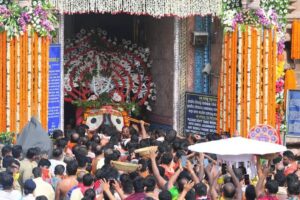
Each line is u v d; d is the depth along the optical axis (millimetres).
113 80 34500
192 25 33438
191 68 33656
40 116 29250
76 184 20312
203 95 32562
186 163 21359
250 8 31312
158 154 23609
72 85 33938
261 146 22078
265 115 31688
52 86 30125
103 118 33781
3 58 28766
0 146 25281
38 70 29109
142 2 30406
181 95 33594
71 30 36531
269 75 31672
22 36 28844
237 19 31312
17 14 28828
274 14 31656
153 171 20578
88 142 25203
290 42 33438
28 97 29016
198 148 22062
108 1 30031
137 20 36219
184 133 33500
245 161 22375
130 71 34812
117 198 19562
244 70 31328
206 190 19281
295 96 29531
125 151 25891
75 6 29719
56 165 22031
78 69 34094
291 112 29641
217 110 32000
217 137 27812
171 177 20312
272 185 19344
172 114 33750
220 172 21312
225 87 31656
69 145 26062
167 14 30672
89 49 34375
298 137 29891
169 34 33781
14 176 21062
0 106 28828
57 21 30062
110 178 20266
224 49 31562
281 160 24797
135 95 34844
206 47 33625
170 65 33812
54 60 30094
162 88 34500
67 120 36125
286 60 33688
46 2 29234
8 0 28906
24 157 23688
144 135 29641
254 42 31328
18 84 28875
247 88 31391
